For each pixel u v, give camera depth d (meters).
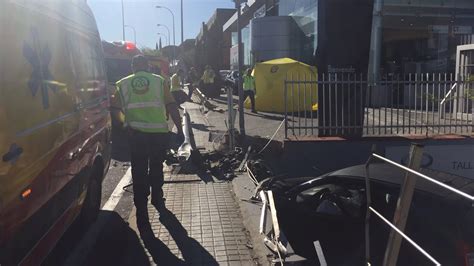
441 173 4.62
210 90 27.02
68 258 4.76
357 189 4.43
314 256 4.54
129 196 7.15
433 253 3.62
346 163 8.18
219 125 14.94
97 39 6.48
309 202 4.82
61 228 4.13
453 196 3.83
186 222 5.74
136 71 5.79
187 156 8.98
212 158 9.07
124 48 16.14
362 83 8.43
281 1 27.72
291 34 24.33
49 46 3.93
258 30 24.75
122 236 5.39
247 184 7.23
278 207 4.95
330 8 8.48
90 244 5.12
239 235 5.27
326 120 8.57
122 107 5.69
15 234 2.94
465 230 3.56
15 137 2.96
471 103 9.16
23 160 3.08
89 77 5.59
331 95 8.51
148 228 5.51
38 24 3.68
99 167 5.98
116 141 12.55
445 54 22.17
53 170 3.81
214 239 5.17
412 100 8.64
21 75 3.17
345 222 4.33
